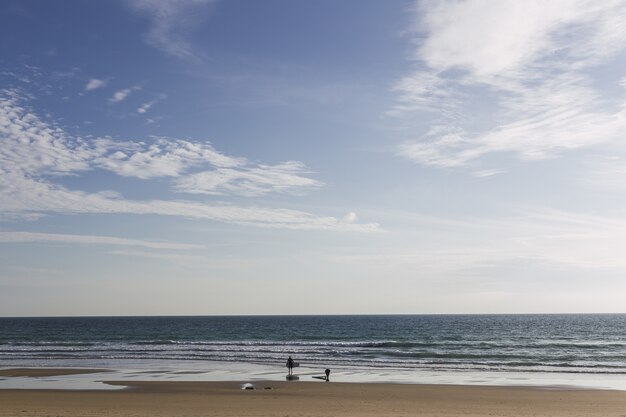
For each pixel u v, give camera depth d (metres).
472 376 40.81
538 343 82.06
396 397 29.89
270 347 72.44
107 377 39.25
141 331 129.62
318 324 179.38
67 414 22.62
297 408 25.33
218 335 109.94
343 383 36.31
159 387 34.09
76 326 168.75
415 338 97.12
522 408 26.22
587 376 41.16
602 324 168.88
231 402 27.41
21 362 50.94
